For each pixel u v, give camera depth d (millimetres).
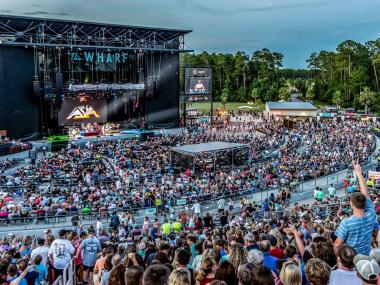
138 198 32906
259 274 6047
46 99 70500
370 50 166500
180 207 32938
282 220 21047
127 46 80938
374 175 38031
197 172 50281
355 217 8008
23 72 71500
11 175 45188
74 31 73688
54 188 36812
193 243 13633
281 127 89062
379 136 77188
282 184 39906
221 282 5820
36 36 71062
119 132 79312
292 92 177750
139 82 81812
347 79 150250
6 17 67000
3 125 70188
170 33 85000
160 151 59594
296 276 6238
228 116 111000
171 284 5785
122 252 13211
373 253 7035
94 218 30297
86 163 49906
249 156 55875
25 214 29156
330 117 104750
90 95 78625
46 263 13047
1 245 17031
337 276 6461
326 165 46094
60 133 76250
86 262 13719
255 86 168750
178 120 89438
